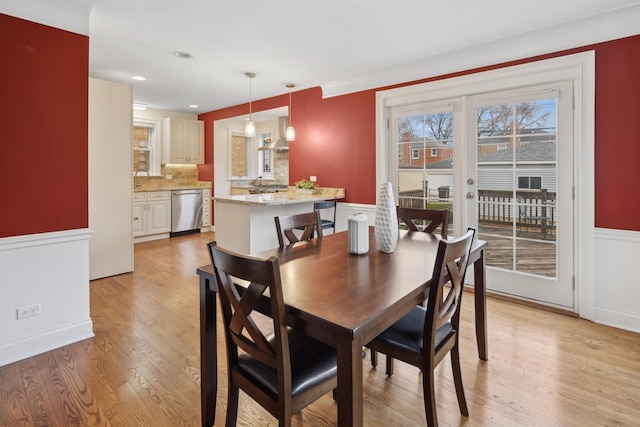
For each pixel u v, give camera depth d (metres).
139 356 2.29
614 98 2.68
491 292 3.43
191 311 3.02
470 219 3.52
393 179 4.09
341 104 4.46
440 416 1.74
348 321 1.10
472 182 3.48
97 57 3.62
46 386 1.96
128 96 4.05
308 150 4.86
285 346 1.20
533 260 3.18
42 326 2.35
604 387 1.97
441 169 3.70
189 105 6.07
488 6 2.51
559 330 2.68
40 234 2.33
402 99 3.91
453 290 1.61
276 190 6.42
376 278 1.53
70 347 2.40
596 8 2.54
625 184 2.67
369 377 2.10
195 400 1.86
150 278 3.93
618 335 2.60
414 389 1.98
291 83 4.55
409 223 2.81
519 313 2.99
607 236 2.75
